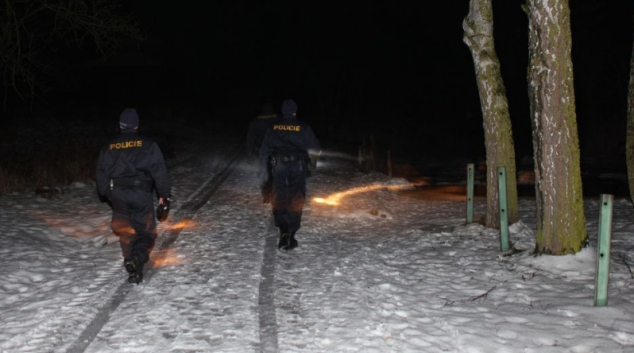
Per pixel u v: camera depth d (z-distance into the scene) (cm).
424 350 526
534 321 588
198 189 1515
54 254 864
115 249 910
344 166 2220
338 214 1212
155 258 845
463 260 821
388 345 536
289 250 897
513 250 848
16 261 800
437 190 1741
